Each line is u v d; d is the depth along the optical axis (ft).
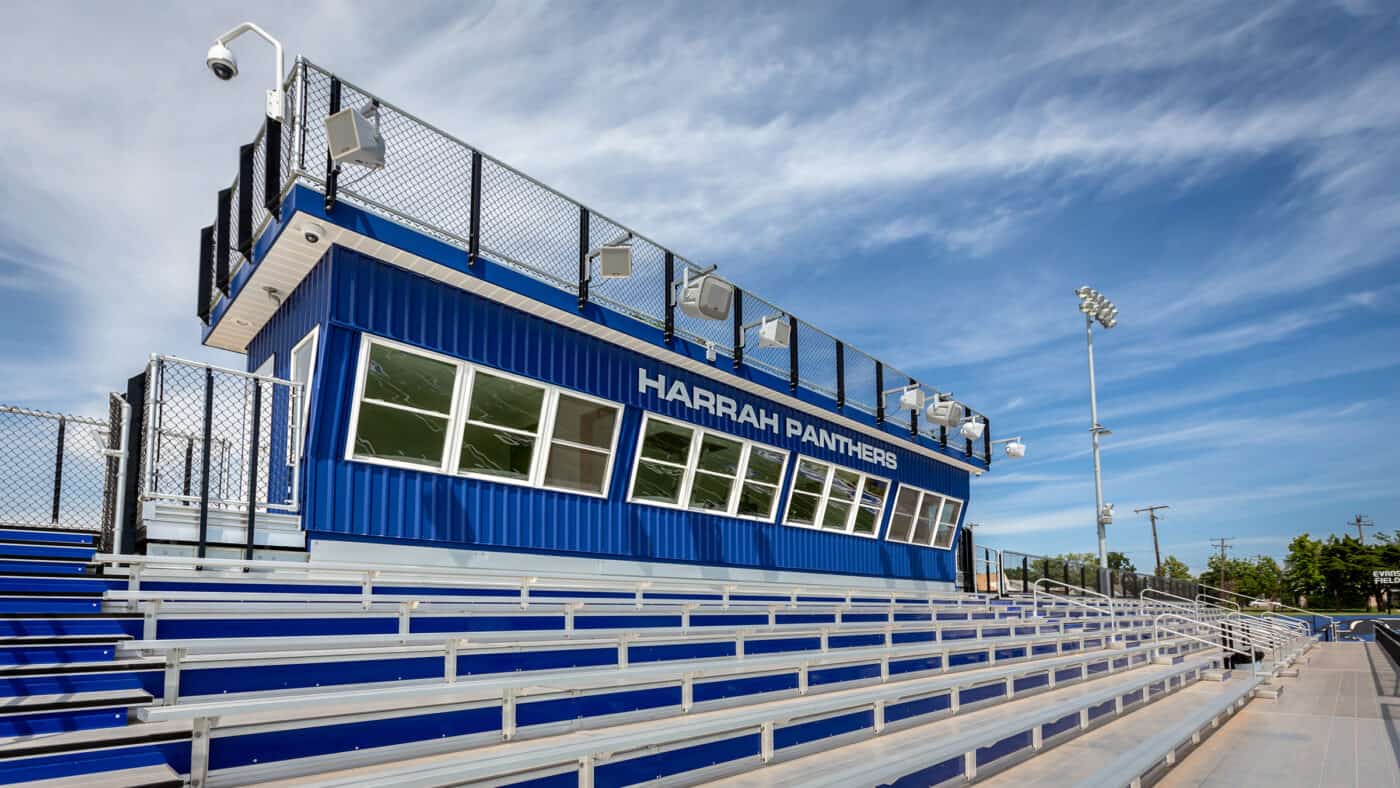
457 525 33.81
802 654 31.81
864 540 58.08
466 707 19.36
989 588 73.67
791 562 50.98
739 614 40.22
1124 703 37.50
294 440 31.37
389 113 31.45
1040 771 24.48
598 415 39.75
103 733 14.85
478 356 34.50
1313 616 149.07
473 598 29.01
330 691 19.48
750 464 48.37
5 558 21.80
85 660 17.67
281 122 30.76
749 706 27.14
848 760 22.89
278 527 29.32
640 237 40.86
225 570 26.53
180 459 28.09
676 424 43.70
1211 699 39.37
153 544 26.84
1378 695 47.14
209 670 18.24
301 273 32.91
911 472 62.69
